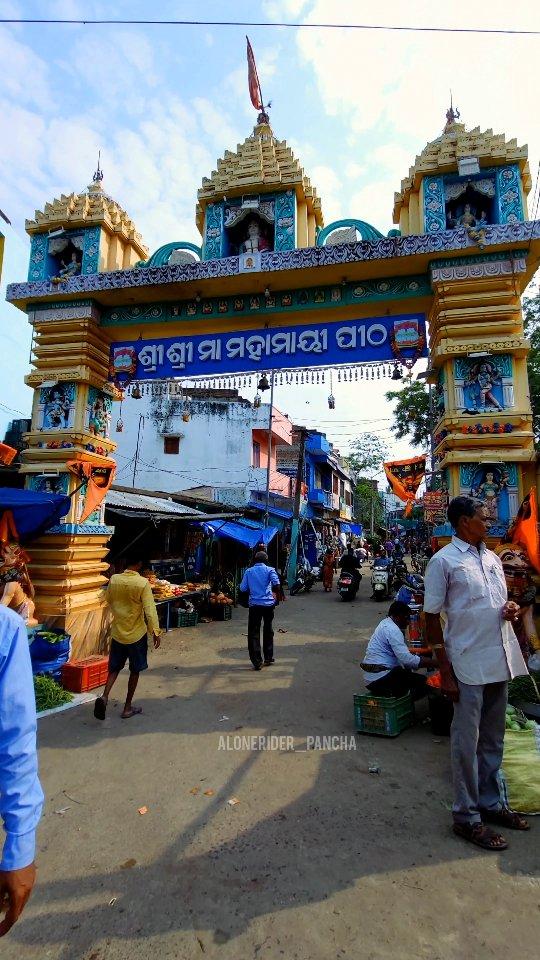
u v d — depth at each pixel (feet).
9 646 5.20
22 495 20.42
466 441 18.75
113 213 24.02
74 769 13.32
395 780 12.61
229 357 22.72
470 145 19.58
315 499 88.74
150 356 23.59
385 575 47.39
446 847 9.89
